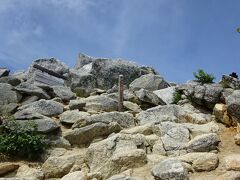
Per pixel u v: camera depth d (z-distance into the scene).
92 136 14.96
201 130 14.41
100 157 12.57
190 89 17.72
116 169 11.84
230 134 14.19
